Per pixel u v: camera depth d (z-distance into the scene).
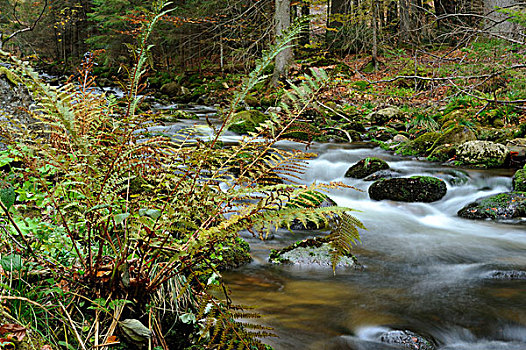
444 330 3.08
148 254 2.03
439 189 7.32
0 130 1.94
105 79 20.66
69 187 2.14
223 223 1.77
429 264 4.52
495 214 6.39
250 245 4.78
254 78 1.87
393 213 6.78
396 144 10.78
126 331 1.81
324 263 4.21
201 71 24.28
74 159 1.87
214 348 2.10
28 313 1.74
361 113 13.06
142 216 1.76
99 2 21.61
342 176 8.87
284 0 16.22
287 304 3.33
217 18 18.88
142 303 1.98
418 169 8.52
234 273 3.90
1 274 1.71
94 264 2.00
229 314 1.93
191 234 1.98
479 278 4.10
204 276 2.41
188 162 1.95
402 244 5.22
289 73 16.52
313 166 9.17
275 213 1.78
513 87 9.00
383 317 3.21
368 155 10.02
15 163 2.81
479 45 7.40
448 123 10.98
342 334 2.93
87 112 1.96
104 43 23.61
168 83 22.14
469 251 4.99
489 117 10.98
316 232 5.36
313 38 20.77
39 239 2.02
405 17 15.61
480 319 3.24
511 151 8.76
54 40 30.05
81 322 1.84
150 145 1.99
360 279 3.97
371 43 17.84
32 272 1.88
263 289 3.59
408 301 3.52
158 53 28.59
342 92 13.26
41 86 1.67
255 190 1.87
